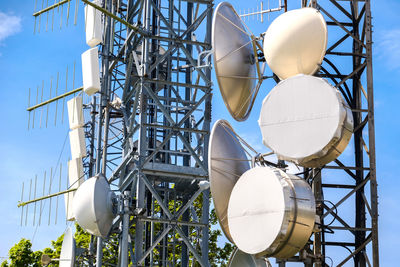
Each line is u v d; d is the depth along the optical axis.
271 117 14.57
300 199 14.36
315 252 16.62
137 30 23.59
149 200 26.30
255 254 14.55
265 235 14.14
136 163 22.78
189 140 26.98
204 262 22.88
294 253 14.66
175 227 22.67
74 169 30.39
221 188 15.62
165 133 27.19
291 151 14.27
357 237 18.14
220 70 16.36
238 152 16.44
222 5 16.84
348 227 17.22
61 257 26.45
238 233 14.45
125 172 25.81
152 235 25.94
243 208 14.51
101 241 25.17
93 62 25.58
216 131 16.11
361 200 18.44
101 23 28.56
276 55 15.78
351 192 17.47
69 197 30.39
